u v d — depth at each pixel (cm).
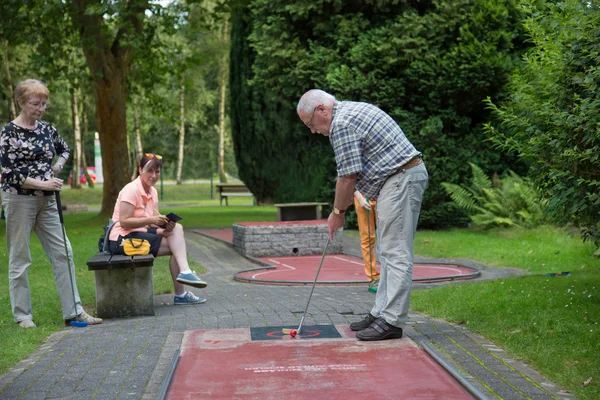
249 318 618
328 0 1639
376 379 413
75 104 3984
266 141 2097
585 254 1078
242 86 2155
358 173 529
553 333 524
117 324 620
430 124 1603
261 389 397
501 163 1686
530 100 656
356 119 511
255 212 2459
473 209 1591
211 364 452
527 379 420
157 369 456
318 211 1681
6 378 444
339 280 888
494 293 705
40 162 604
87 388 418
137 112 4241
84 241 1392
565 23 602
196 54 2264
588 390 392
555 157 611
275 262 1148
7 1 1745
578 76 579
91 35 1894
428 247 1290
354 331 551
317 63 1659
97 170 5250
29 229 610
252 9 1775
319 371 432
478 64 1548
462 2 1590
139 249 677
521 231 1416
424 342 507
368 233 802
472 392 381
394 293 513
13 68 3250
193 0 2056
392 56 1589
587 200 601
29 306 623
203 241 1454
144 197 713
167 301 748
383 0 1636
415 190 517
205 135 5769
